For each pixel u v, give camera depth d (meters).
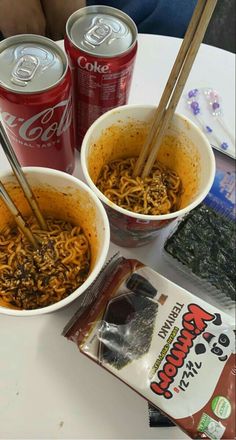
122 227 0.22
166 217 0.20
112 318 0.20
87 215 0.22
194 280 0.24
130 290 0.21
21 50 0.21
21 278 0.21
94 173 0.24
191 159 0.23
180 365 0.20
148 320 0.20
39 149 0.24
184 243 0.24
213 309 0.21
